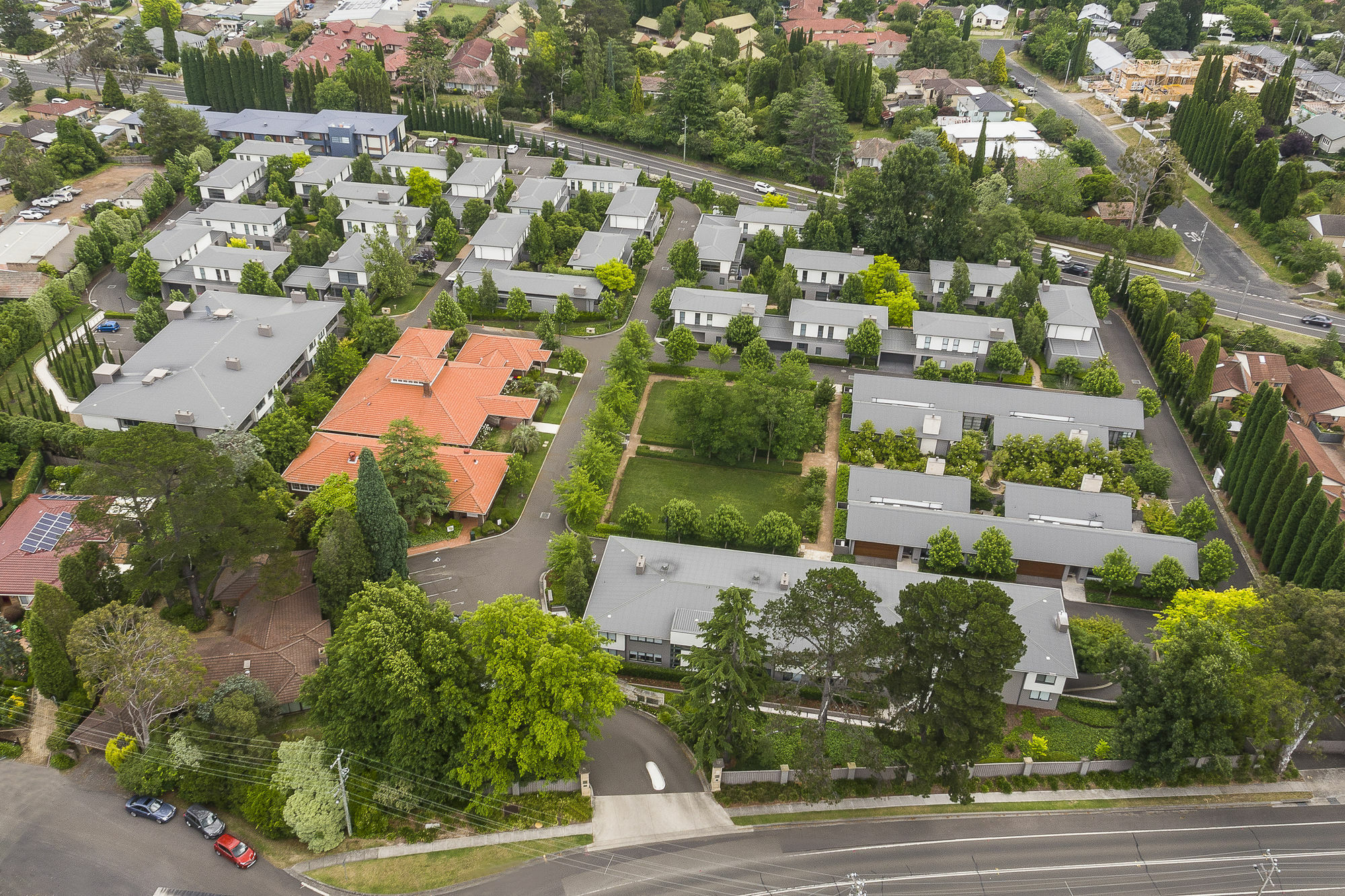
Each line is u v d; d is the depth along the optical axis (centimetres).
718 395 13350
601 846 8069
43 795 8119
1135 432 14138
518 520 12350
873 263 18012
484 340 15512
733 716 8456
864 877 7931
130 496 9188
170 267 17225
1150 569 11400
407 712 7975
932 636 7694
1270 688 8188
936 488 12531
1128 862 8156
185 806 8112
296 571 10181
